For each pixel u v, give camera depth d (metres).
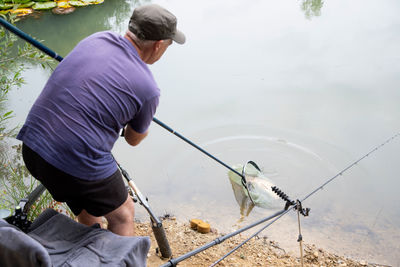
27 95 7.30
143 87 1.76
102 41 1.78
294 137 6.42
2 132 5.68
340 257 4.11
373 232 4.57
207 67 8.53
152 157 5.96
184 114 7.02
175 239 4.18
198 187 5.38
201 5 11.87
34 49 3.99
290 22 10.64
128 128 1.94
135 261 1.50
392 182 5.48
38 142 1.64
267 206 5.05
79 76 1.67
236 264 3.77
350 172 5.71
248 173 5.43
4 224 1.44
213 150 6.21
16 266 1.30
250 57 8.89
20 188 4.51
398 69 8.21
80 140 1.64
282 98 7.41
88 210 1.87
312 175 5.70
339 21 10.62
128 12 12.27
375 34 9.80
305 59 8.76
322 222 4.76
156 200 5.06
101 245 1.52
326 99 7.37
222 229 4.54
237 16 11.13
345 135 6.43
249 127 6.66
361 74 8.11
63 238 1.59
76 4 12.12
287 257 4.06
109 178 1.83
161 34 1.85
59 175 1.67
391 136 6.38
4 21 1.90
